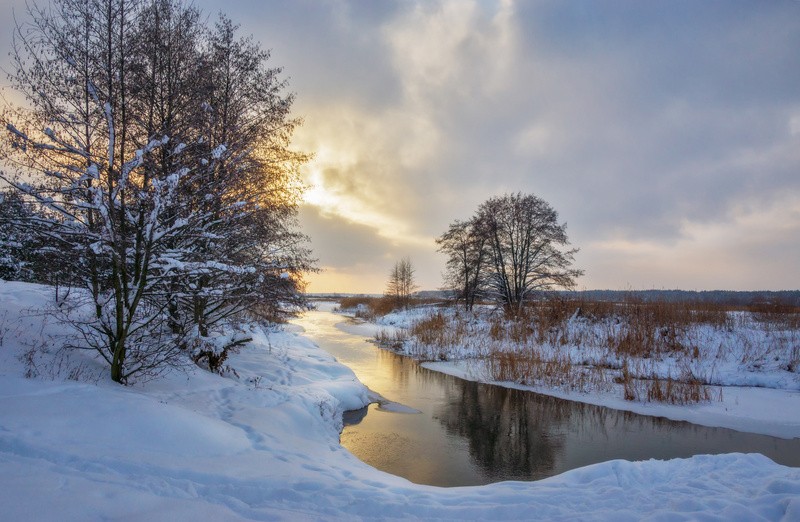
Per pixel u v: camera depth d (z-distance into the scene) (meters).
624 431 10.08
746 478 4.88
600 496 4.47
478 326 25.09
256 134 10.23
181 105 8.40
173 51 8.62
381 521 3.72
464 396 13.38
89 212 7.01
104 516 3.18
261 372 11.55
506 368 15.70
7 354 6.37
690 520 3.69
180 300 9.04
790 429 10.00
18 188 6.13
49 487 3.44
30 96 6.67
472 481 7.23
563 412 11.67
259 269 9.71
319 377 12.75
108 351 8.02
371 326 35.53
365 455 8.34
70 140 6.93
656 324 18.72
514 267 29.11
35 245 6.86
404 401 12.77
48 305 8.50
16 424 4.48
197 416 5.95
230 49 10.61
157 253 7.30
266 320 11.09
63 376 6.21
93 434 4.70
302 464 5.55
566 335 20.12
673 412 11.48
